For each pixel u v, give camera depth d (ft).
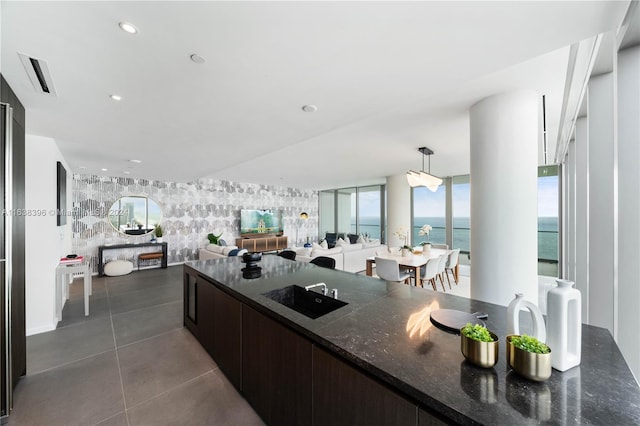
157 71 5.62
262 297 6.03
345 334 4.15
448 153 15.38
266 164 18.98
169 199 23.97
